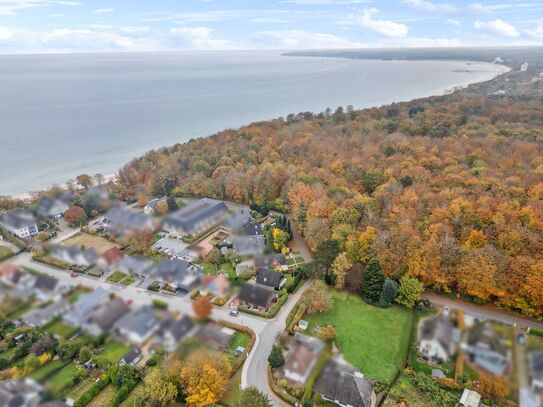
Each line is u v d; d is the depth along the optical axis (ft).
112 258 274.77
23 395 162.50
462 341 187.52
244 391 155.63
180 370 167.12
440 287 234.79
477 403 158.61
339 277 239.91
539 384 162.61
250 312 222.48
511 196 275.39
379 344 197.16
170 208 357.20
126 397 167.43
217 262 276.82
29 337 194.70
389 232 250.37
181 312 217.97
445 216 255.91
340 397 160.97
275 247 290.15
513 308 217.77
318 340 197.06
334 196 308.19
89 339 195.72
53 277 239.71
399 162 358.23
